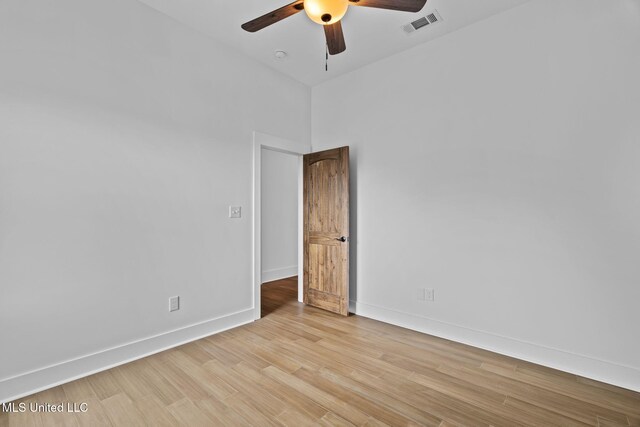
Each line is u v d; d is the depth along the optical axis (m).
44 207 2.04
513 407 1.85
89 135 2.23
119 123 2.38
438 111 2.95
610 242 2.15
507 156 2.56
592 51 2.21
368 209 3.46
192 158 2.82
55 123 2.08
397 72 3.24
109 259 2.31
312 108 4.06
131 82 2.44
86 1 2.23
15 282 1.93
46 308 2.04
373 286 3.41
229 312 3.10
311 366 2.33
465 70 2.79
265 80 3.49
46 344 2.03
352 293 3.61
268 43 3.08
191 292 2.80
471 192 2.75
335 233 3.55
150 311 2.53
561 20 2.33
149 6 2.55
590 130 2.22
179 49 2.75
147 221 2.52
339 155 3.49
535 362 2.41
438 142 2.95
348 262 3.45
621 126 2.12
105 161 2.30
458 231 2.82
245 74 3.28
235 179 3.17
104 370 2.26
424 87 3.04
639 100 2.06
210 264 2.95
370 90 3.46
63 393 1.97
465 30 2.80
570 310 2.29
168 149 2.66
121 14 2.40
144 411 1.80
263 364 2.35
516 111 2.52
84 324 2.19
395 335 2.93
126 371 2.24
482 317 2.68
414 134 3.11
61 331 2.09
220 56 3.06
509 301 2.54
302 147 3.92
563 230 2.32
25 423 1.69
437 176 2.95
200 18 2.71
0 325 1.88
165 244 2.63
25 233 1.96
